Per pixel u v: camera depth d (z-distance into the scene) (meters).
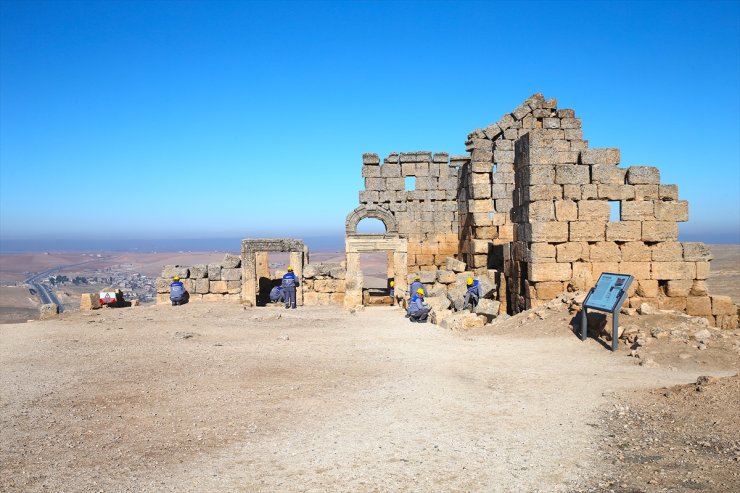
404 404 9.91
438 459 7.37
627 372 11.43
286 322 21.73
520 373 11.87
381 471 7.05
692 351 12.34
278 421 9.16
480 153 29.00
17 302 76.44
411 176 35.41
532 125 29.55
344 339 17.22
